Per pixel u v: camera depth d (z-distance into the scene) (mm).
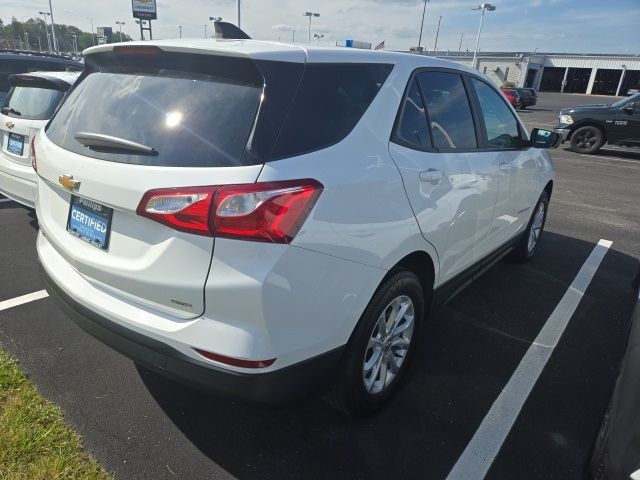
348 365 2281
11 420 2385
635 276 4379
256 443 2385
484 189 3207
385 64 2471
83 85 2496
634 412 1527
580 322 3744
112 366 2908
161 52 2139
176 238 1842
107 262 2074
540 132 4105
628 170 11086
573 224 6480
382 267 2260
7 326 3271
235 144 1837
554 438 2508
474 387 2895
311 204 1888
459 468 2293
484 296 4129
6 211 5672
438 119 2807
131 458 2250
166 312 1968
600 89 60094
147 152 1927
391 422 2568
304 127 1979
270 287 1805
